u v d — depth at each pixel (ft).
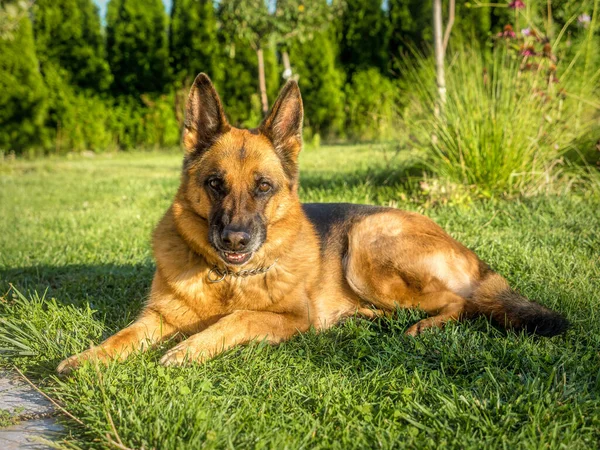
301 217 3.70
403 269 3.64
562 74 7.47
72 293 4.27
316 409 2.42
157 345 3.19
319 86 19.31
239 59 19.17
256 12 15.19
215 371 2.82
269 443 2.18
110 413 2.38
